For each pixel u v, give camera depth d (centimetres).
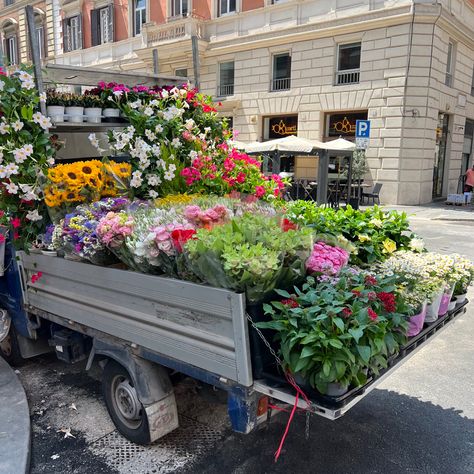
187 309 252
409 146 1755
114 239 285
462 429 343
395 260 358
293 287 267
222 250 235
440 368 444
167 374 311
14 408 350
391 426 346
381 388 405
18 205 372
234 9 2111
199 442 325
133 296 284
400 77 1714
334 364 212
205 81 2230
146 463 303
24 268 381
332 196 1559
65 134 480
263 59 2034
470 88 2069
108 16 2528
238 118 2148
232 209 344
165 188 424
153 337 276
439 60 1755
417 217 1513
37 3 2820
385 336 243
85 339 378
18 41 2984
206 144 487
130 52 2467
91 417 358
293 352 223
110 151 454
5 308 425
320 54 1881
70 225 313
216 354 243
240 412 240
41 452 315
